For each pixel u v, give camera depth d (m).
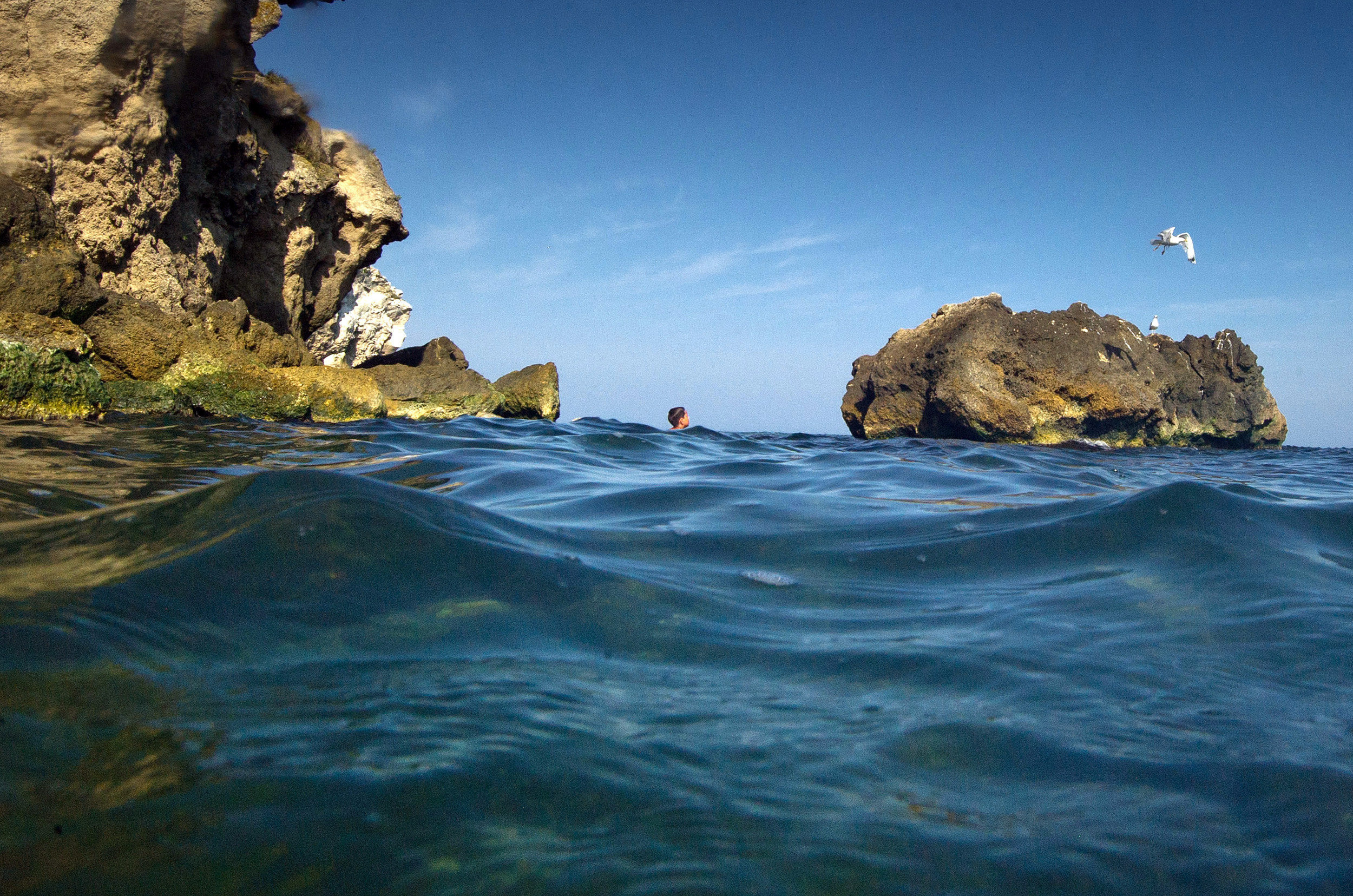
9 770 1.08
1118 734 1.46
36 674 1.34
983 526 3.18
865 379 34.06
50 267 10.52
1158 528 2.93
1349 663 1.80
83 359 10.31
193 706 1.33
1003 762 1.36
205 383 12.04
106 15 11.98
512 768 1.22
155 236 13.85
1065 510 3.35
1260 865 1.11
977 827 1.17
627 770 1.26
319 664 1.54
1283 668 1.78
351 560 2.00
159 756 1.16
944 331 30.66
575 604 2.03
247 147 15.66
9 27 11.61
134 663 1.44
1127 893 1.05
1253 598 2.24
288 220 17.69
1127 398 28.48
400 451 6.77
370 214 19.94
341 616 1.75
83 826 0.99
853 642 1.92
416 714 1.37
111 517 2.19
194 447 6.77
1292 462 15.06
